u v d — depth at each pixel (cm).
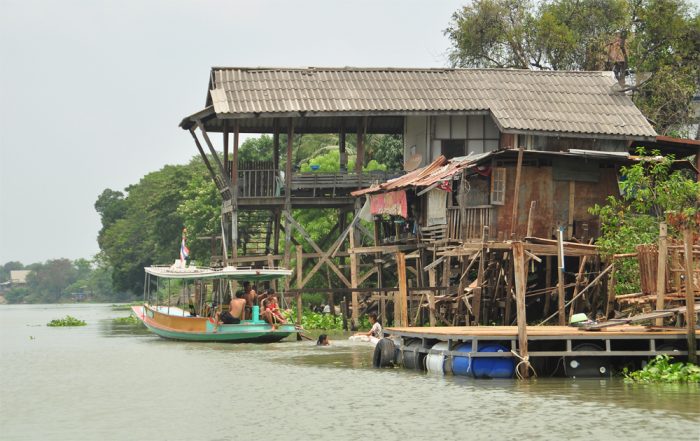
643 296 2153
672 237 2588
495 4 5181
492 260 2850
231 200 3903
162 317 3581
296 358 2719
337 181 3981
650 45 5112
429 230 3412
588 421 1633
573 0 5231
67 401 1981
